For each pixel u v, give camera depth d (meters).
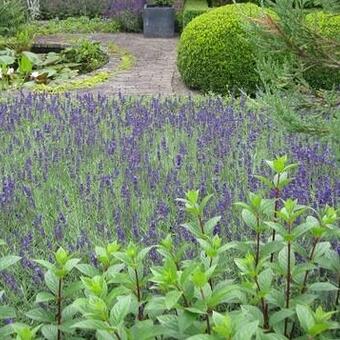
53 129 5.74
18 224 3.90
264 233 3.48
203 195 4.11
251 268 2.52
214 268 2.37
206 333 2.31
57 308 2.68
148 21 14.66
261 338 2.13
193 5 14.55
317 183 4.30
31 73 10.46
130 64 11.62
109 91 9.59
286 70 3.63
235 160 4.77
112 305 2.43
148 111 6.45
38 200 4.14
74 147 5.20
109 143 5.22
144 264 3.29
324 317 2.21
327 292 2.83
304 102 3.67
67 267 2.51
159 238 3.52
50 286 2.57
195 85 9.68
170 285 2.31
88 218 3.91
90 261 3.33
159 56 12.40
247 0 14.23
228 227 3.67
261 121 5.75
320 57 3.53
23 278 3.28
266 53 3.74
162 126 5.84
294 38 3.46
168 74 10.83
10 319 2.80
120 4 15.50
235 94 9.42
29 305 3.04
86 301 2.26
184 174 4.63
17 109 6.52
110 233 3.68
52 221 3.89
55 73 10.75
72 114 6.21
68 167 4.70
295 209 2.77
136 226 3.69
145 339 2.19
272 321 2.42
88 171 4.65
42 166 4.76
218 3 14.34
